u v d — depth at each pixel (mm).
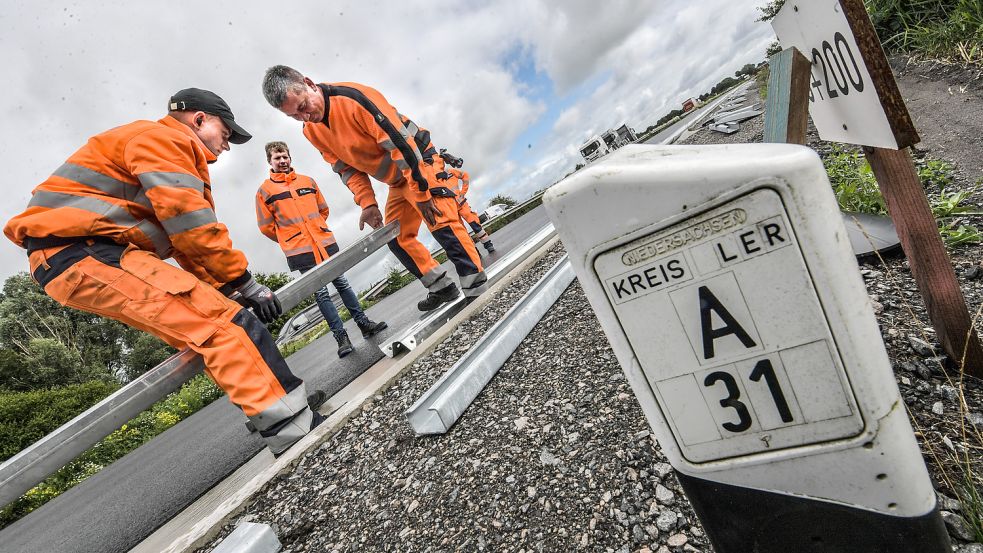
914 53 5473
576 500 1279
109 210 1870
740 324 506
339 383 3273
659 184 467
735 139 6828
